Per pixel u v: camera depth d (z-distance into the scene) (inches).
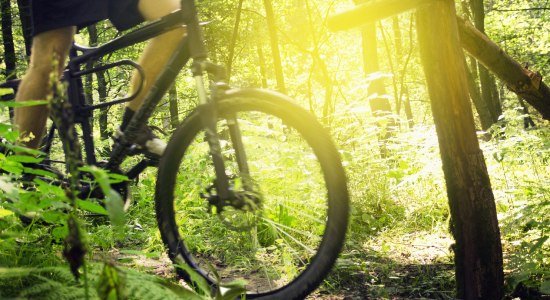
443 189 201.6
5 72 310.7
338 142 222.2
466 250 122.0
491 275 122.0
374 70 589.3
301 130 93.7
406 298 128.4
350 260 145.4
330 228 93.2
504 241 162.1
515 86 147.9
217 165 94.7
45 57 112.3
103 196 115.2
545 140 191.0
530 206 137.6
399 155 235.0
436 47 119.4
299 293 94.7
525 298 124.9
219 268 140.0
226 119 96.9
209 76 103.5
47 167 119.0
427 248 168.4
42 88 112.4
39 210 81.7
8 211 83.2
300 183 131.7
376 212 204.5
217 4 730.2
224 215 96.7
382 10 115.6
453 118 119.9
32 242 90.4
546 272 126.1
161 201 102.0
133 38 113.4
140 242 160.6
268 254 151.3
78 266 54.7
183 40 105.3
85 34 780.0
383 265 147.0
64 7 109.6
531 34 1127.0
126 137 111.6
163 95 109.0
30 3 110.6
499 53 141.1
